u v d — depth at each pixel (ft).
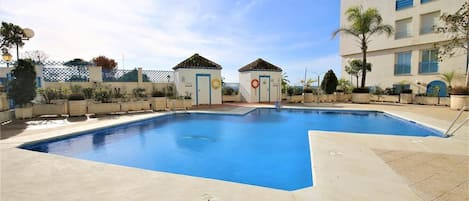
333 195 9.18
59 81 43.52
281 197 9.07
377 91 68.13
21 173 11.57
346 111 44.11
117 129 28.76
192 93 55.88
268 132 28.07
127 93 49.62
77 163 13.19
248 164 17.34
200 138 25.16
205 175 15.28
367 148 16.31
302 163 17.49
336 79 67.05
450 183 10.30
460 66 56.75
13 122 29.22
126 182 10.49
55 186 10.03
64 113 35.42
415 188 9.79
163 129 29.71
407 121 32.12
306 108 47.14
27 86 32.24
